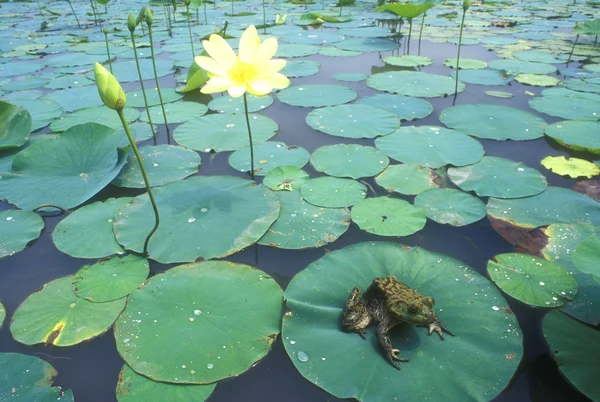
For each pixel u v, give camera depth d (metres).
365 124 4.57
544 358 2.06
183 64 7.16
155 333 2.21
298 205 3.27
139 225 3.03
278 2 15.48
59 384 1.99
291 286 2.48
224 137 4.38
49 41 9.32
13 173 3.62
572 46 8.12
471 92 5.70
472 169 3.69
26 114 4.39
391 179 3.57
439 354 2.05
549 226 2.95
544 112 4.94
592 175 3.62
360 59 7.57
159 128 4.73
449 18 11.54
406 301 2.10
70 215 3.17
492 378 1.94
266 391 1.95
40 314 2.35
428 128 4.45
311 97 5.48
